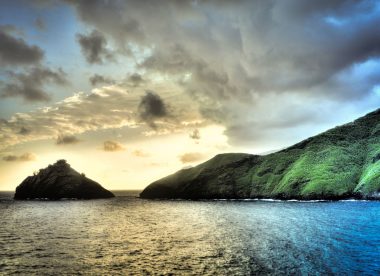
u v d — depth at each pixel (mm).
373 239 50125
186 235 60125
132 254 43281
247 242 50281
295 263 36188
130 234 62844
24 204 195875
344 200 160125
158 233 63781
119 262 38844
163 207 157875
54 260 40250
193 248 46750
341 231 59125
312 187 180625
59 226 78250
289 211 107312
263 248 45031
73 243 52625
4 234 63938
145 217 102688
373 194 149250
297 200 180000
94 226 77812
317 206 126250
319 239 51250
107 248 47844
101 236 60375
